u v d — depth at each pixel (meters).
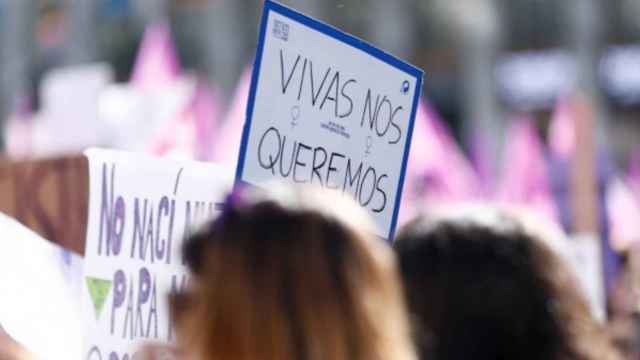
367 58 6.51
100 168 5.96
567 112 20.50
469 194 21.39
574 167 17.20
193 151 18.17
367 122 6.55
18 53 85.94
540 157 20.00
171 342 5.70
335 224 4.45
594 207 16.94
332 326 4.36
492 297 5.39
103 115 22.22
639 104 72.69
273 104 6.00
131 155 6.13
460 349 5.39
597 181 18.05
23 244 5.79
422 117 20.12
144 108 21.39
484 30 76.50
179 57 81.94
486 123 76.19
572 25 74.56
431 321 5.41
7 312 5.55
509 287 5.39
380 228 6.73
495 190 25.70
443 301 5.41
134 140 21.45
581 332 5.43
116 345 6.01
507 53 76.31
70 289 5.98
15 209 6.58
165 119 19.86
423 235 5.50
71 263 6.05
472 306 5.40
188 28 81.88
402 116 6.78
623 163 72.56
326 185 6.34
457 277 5.41
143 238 6.19
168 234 6.33
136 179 6.14
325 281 4.38
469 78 76.56
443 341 5.40
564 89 74.56
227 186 6.61
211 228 4.48
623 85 73.44
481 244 5.44
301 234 4.41
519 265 5.42
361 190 6.57
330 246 4.41
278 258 4.38
